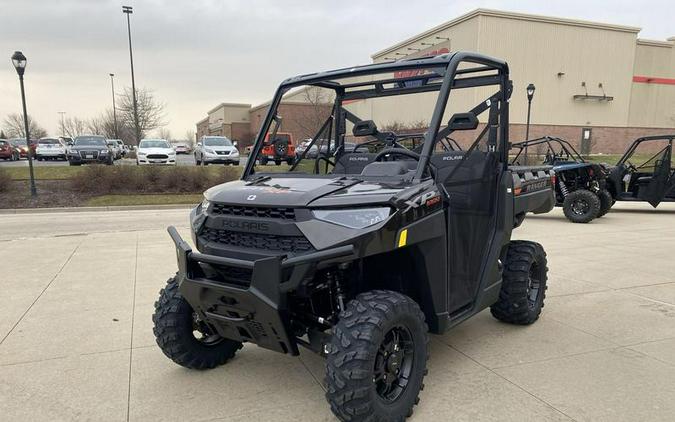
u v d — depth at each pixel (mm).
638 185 12102
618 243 8523
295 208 2625
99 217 12320
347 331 2586
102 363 3668
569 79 35406
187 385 3330
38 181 16984
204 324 3299
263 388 3283
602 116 37000
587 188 11430
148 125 46156
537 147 20109
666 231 9930
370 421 2574
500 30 32750
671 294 5406
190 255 2869
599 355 3768
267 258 2533
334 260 2453
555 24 34188
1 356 3781
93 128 74062
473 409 2975
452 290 3311
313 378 3430
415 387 2861
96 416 2945
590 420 2850
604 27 35562
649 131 39688
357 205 2600
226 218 2850
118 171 16422
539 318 4617
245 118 61375
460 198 3396
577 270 6484
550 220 11750
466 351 3844
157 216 12469
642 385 3277
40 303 5043
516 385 3277
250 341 2959
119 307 4926
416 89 3615
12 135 76062
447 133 3201
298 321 2902
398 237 2639
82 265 6684
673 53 39812
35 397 3170
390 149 3527
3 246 8062
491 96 3791
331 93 4023
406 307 2742
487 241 3826
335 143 4082
